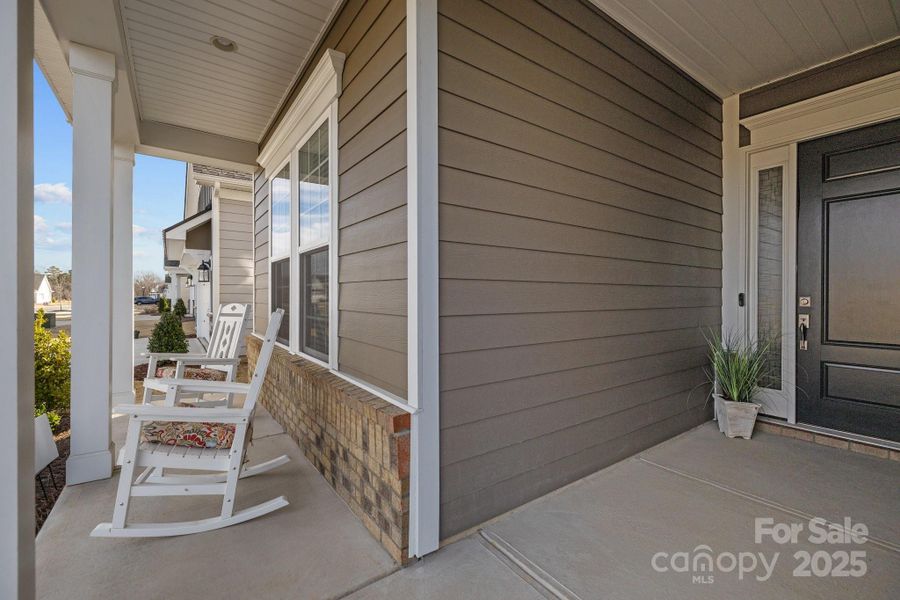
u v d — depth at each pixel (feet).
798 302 10.43
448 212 6.09
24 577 3.89
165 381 7.60
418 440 5.74
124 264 13.03
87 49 8.31
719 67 10.08
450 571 5.54
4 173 3.76
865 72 9.39
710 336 11.27
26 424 3.96
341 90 8.16
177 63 10.07
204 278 29.43
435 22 5.91
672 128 9.96
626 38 8.78
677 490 7.62
